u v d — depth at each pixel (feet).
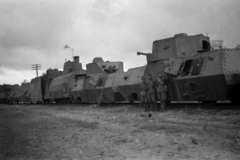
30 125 38.01
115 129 31.01
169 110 49.75
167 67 52.37
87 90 88.89
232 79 41.14
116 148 20.99
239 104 45.93
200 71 45.34
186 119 36.40
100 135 27.14
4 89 225.97
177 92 51.78
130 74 69.00
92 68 96.58
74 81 108.78
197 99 47.78
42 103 150.20
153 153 19.01
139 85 62.44
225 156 17.38
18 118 50.78
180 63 50.08
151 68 58.13
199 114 39.65
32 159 18.45
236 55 43.04
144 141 23.12
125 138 24.88
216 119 33.78
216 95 44.01
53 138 26.37
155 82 53.42
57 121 42.80
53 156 19.15
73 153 19.89
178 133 26.03
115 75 77.10
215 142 21.26
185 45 54.54
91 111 64.13
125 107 65.77
